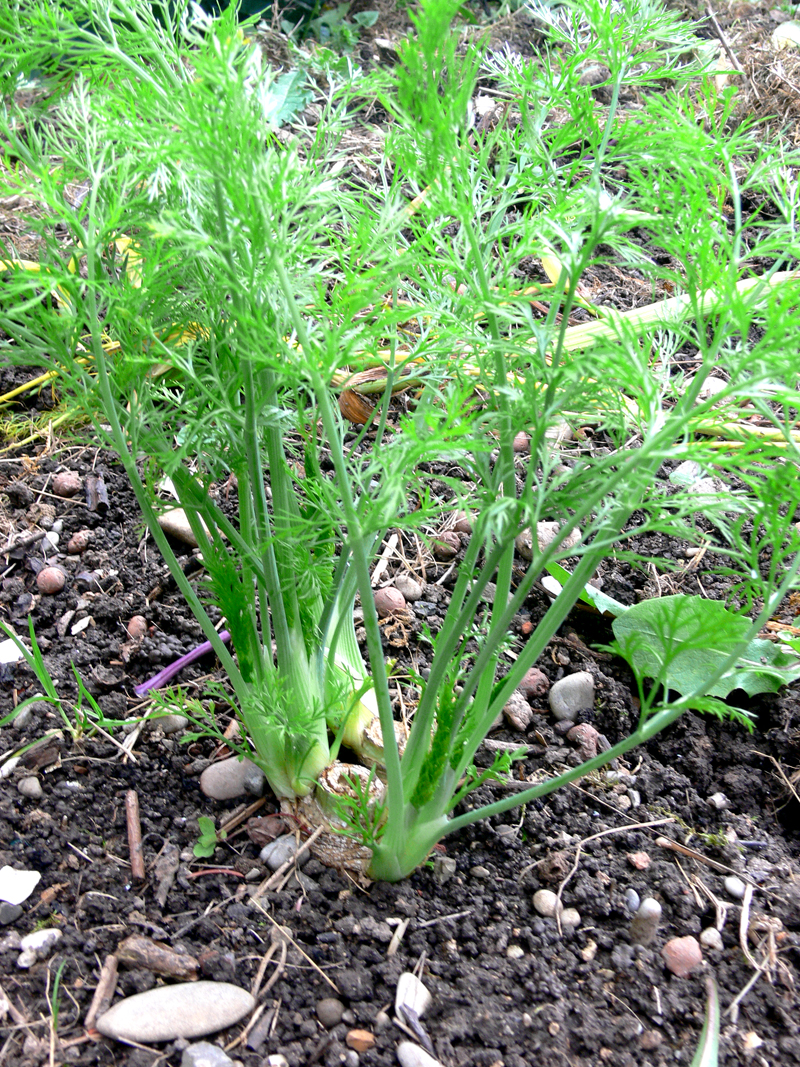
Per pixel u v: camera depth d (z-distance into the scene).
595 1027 0.40
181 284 0.39
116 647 0.54
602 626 0.57
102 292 0.36
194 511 0.43
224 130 0.33
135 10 0.38
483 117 0.86
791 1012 0.41
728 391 0.32
